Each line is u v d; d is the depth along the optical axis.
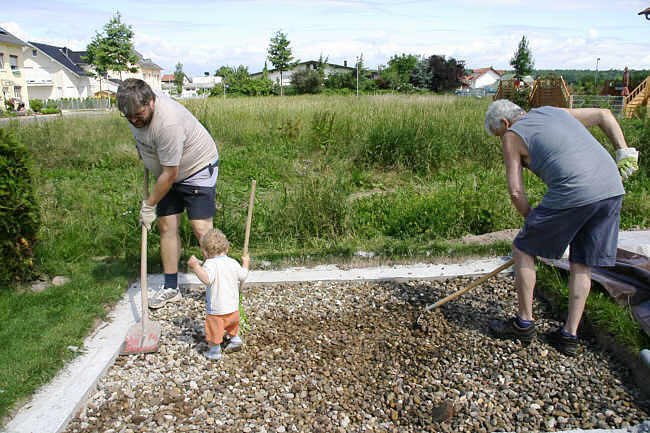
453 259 4.87
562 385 2.97
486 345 3.40
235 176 8.71
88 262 4.75
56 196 6.45
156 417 2.69
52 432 2.49
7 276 4.04
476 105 16.69
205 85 89.81
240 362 3.23
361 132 10.23
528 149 3.05
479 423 2.68
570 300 3.19
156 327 3.42
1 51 40.75
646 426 2.55
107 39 47.19
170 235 3.97
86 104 45.22
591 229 3.03
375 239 5.44
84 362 3.10
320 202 5.82
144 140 3.49
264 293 4.27
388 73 61.78
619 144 3.18
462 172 8.68
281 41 52.97
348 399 2.88
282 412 2.76
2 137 3.97
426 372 3.12
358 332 3.60
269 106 15.47
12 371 2.89
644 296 3.61
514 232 5.51
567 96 21.22
